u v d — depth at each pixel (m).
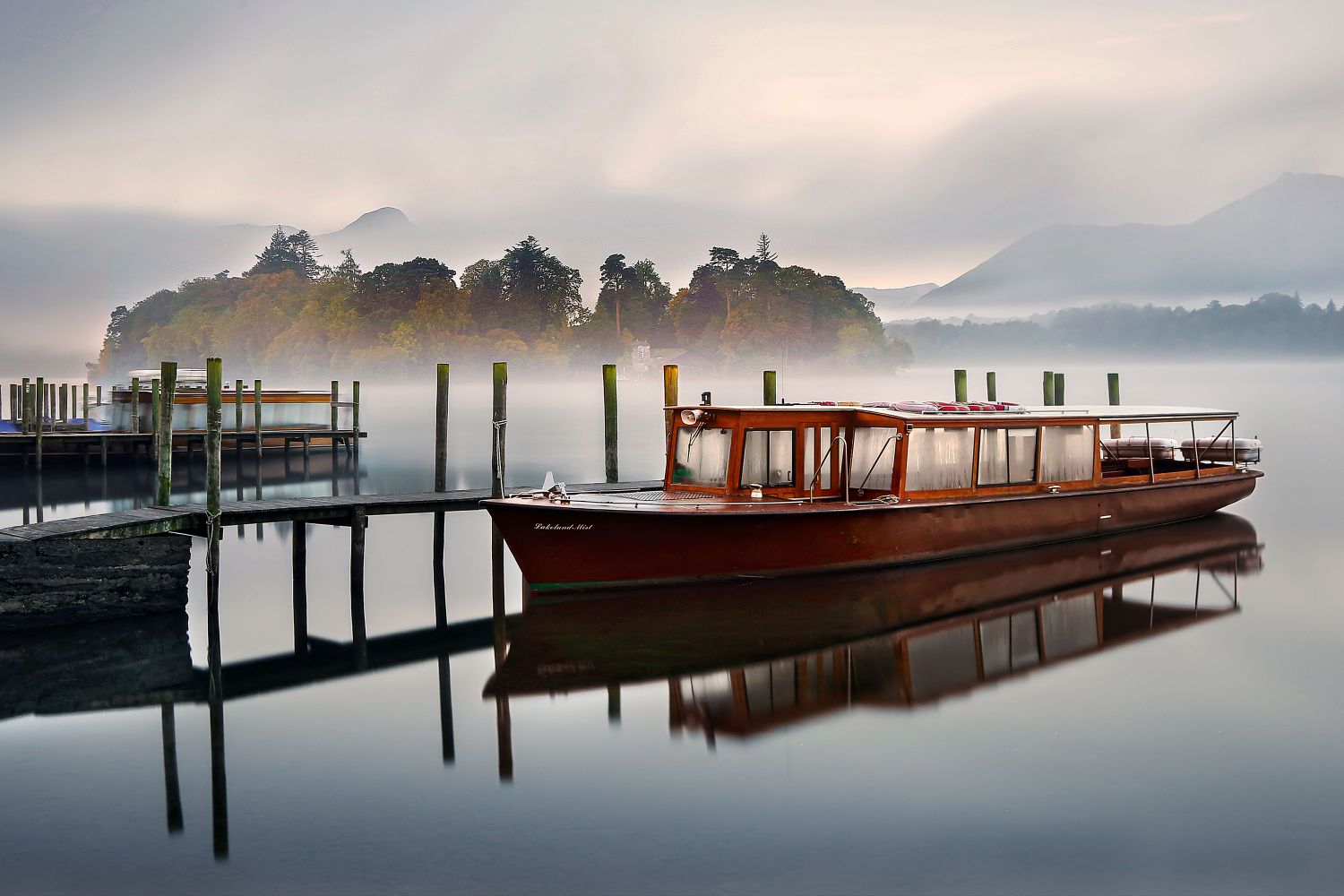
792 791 11.55
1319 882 9.55
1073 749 12.68
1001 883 9.53
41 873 9.91
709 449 21.19
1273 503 32.09
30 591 18.30
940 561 22.19
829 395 146.75
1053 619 18.78
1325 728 13.30
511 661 16.72
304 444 46.72
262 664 16.81
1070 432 24.39
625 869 9.82
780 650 17.09
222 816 11.08
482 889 9.50
